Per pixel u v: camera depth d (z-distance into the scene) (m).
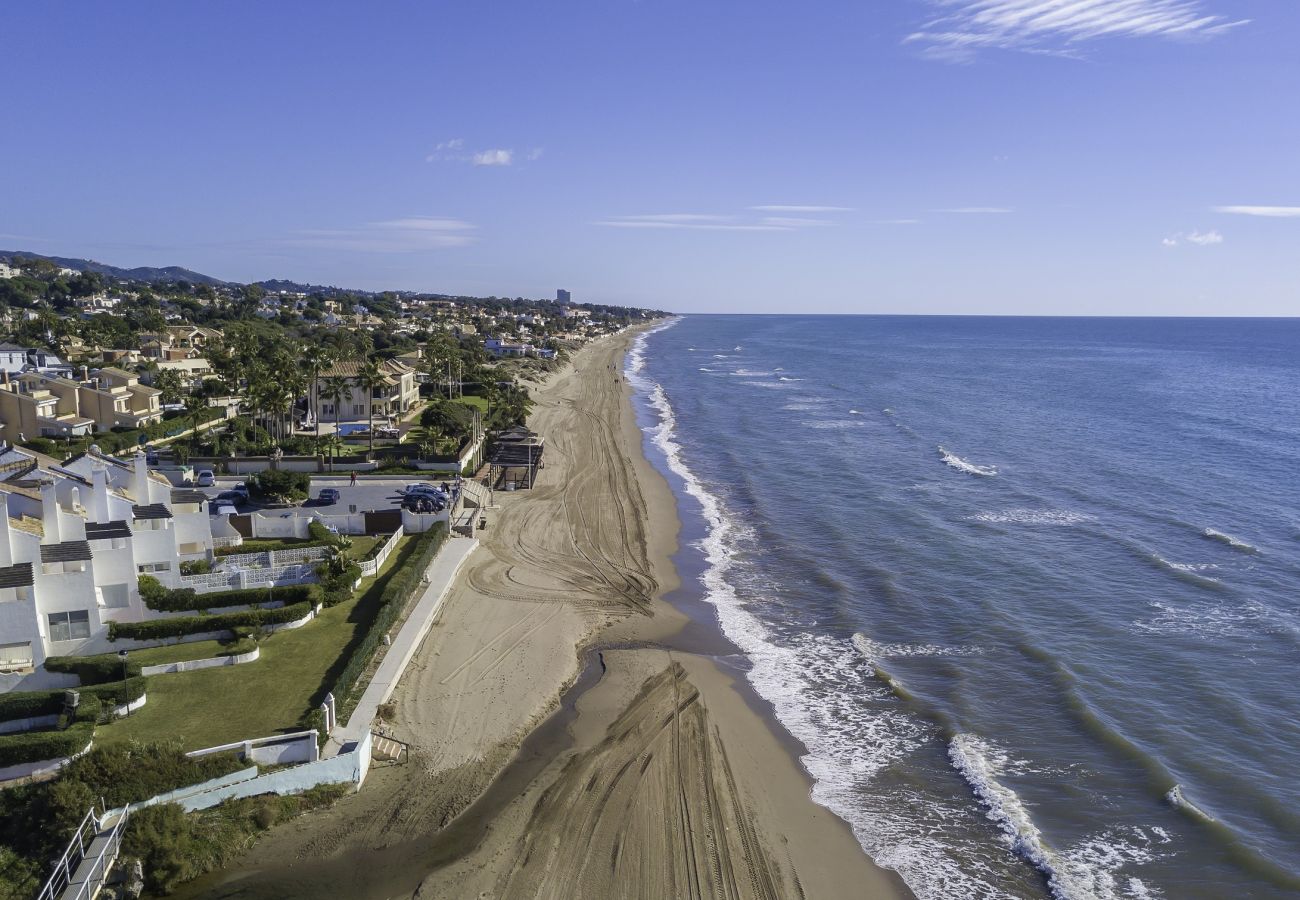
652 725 32.44
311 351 79.88
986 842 25.70
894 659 37.88
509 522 58.62
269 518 48.91
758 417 111.44
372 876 23.61
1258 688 34.16
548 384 152.62
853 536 55.72
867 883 23.94
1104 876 23.94
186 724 28.64
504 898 22.89
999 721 32.28
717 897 23.19
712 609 44.12
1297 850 24.69
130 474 42.78
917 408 117.88
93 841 22.56
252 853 24.31
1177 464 76.75
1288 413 108.75
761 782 28.81
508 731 31.38
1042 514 60.09
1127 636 39.22
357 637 36.16
